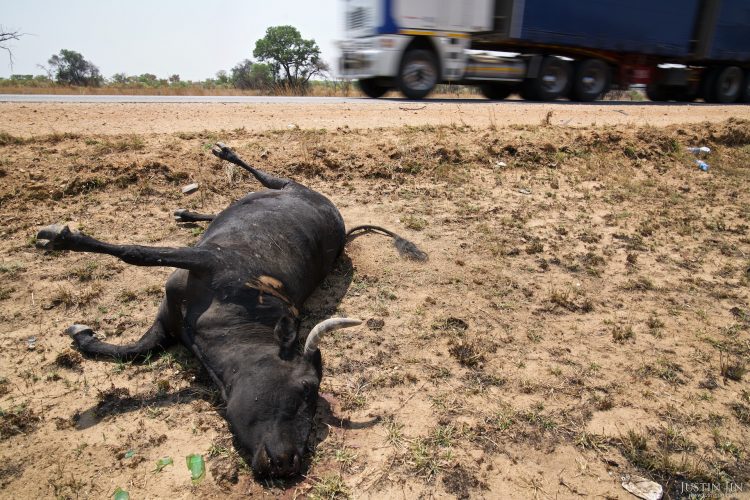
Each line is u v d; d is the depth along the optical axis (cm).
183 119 1040
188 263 394
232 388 353
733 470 366
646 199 828
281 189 600
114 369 413
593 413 404
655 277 604
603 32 1734
